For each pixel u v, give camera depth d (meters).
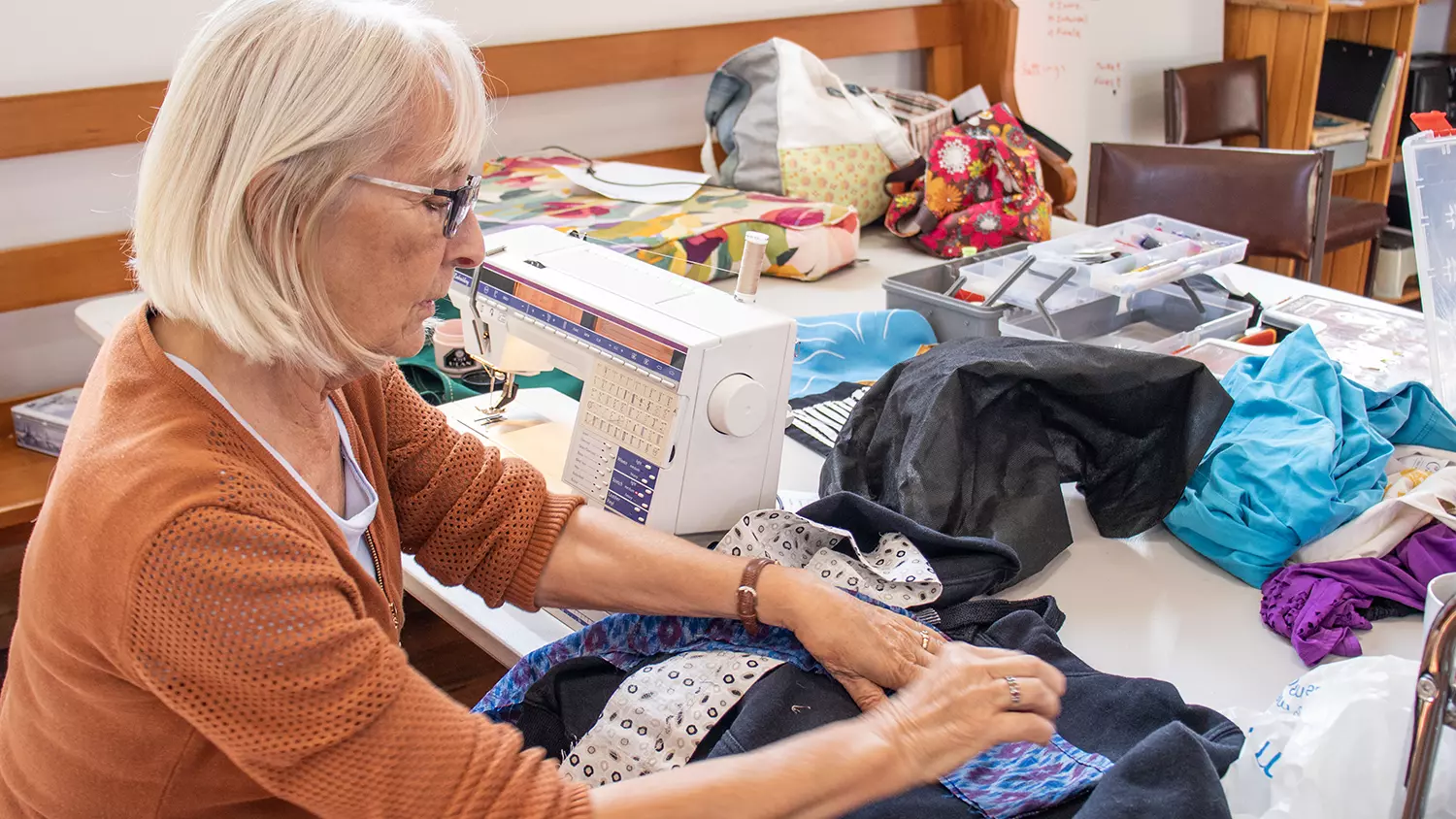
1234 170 2.64
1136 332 2.09
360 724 0.82
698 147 3.30
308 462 1.01
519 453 1.59
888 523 1.31
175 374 0.88
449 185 0.92
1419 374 1.80
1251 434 1.50
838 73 3.49
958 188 2.62
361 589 0.99
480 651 2.56
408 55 0.86
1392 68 4.06
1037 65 3.81
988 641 1.23
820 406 1.85
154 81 2.52
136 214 0.86
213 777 0.89
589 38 2.97
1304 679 1.09
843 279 2.51
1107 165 2.79
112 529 0.80
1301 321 2.01
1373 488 1.43
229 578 0.79
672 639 1.21
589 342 1.40
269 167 0.82
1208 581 1.42
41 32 2.38
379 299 0.91
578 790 0.87
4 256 2.42
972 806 1.00
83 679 0.85
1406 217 4.30
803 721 1.08
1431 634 0.86
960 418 1.43
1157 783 0.93
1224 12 4.02
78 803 0.90
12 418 2.52
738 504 1.41
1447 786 0.98
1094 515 1.54
